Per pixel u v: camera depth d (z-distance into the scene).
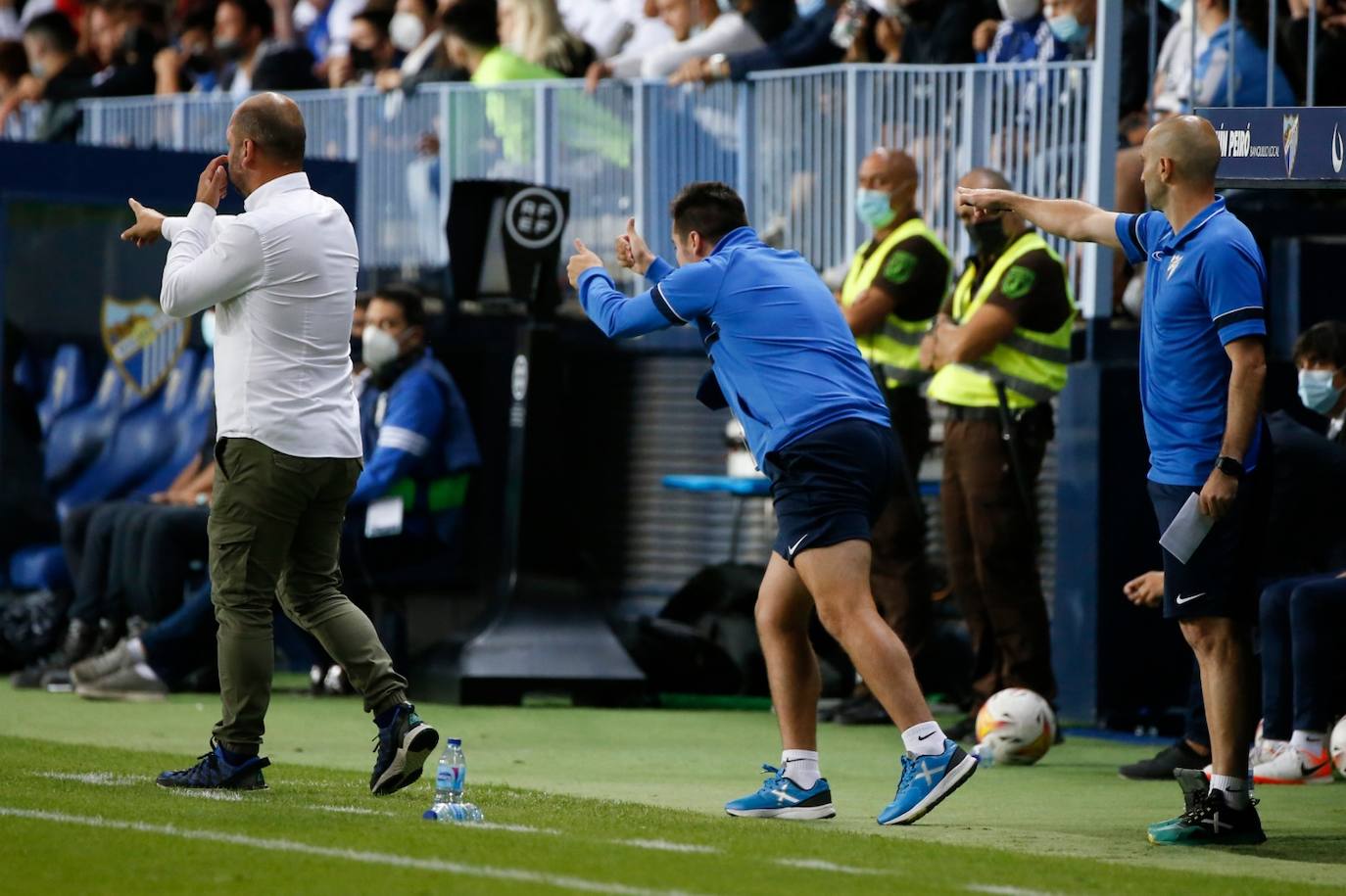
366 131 44.97
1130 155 34.50
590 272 22.06
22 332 40.69
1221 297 19.61
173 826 18.66
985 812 22.77
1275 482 28.11
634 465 42.69
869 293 32.56
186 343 41.16
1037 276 30.55
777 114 39.22
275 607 40.00
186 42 54.03
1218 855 19.61
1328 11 34.53
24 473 40.84
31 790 21.22
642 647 36.66
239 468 20.95
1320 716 26.25
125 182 40.97
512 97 42.53
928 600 33.69
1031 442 30.89
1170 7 36.50
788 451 20.77
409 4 49.47
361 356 38.84
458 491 37.47
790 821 20.84
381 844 17.75
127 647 35.12
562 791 23.47
